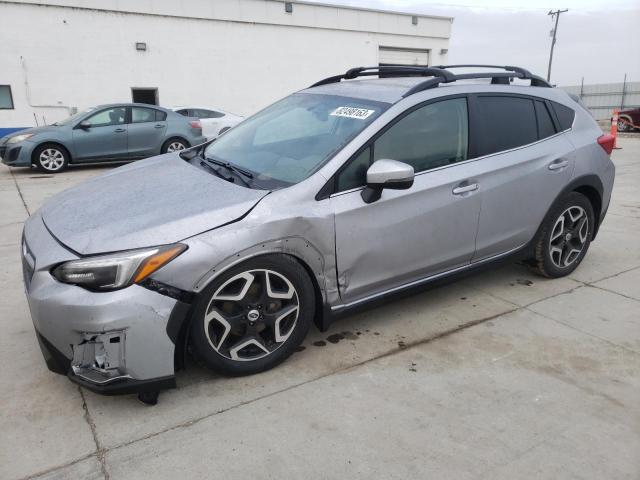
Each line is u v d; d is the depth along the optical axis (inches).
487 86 142.9
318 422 98.2
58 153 409.7
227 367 107.6
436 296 154.7
